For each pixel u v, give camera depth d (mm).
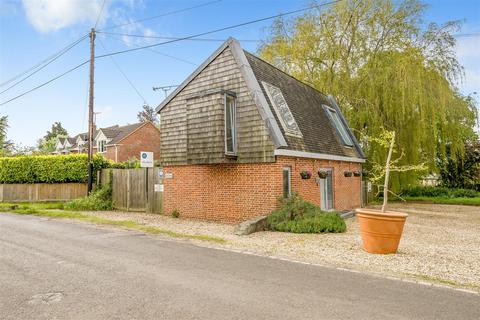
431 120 19422
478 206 20734
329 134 15594
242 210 11656
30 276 5422
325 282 5254
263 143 11172
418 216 15578
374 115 20031
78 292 4672
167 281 5188
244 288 4895
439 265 6434
